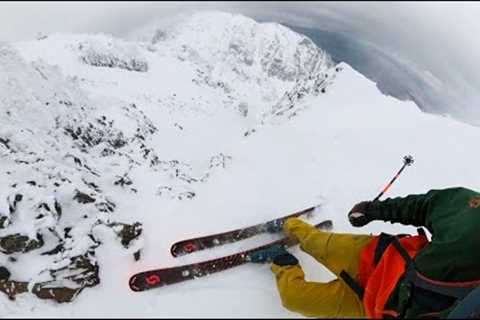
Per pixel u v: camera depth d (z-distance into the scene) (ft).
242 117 204.74
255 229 17.03
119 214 17.58
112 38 510.58
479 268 11.82
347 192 21.20
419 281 11.73
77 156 22.00
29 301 14.14
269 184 21.36
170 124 211.20
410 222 14.20
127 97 315.78
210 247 16.35
